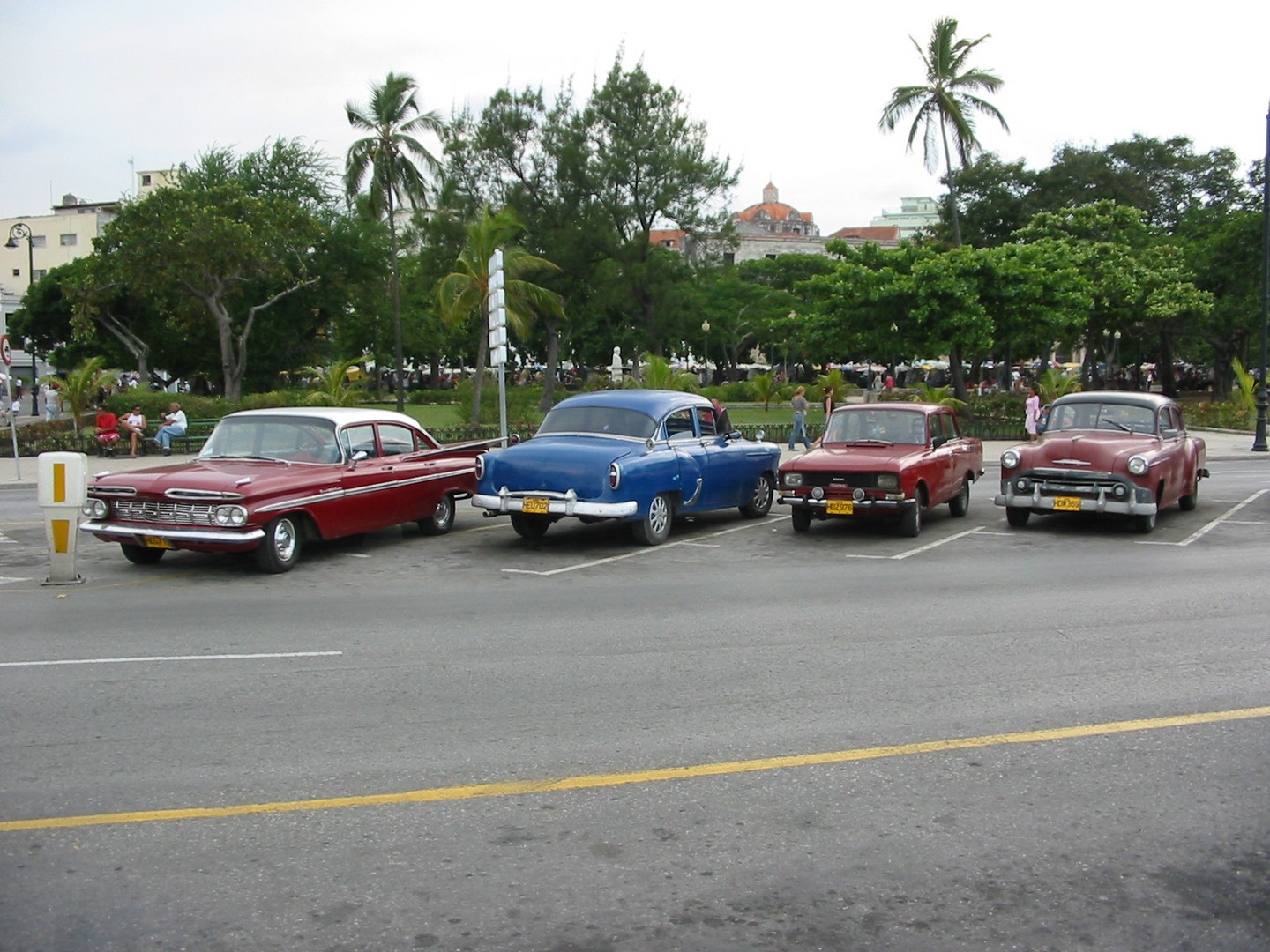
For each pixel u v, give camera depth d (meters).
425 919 3.79
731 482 14.04
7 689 6.59
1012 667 7.12
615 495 11.77
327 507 11.42
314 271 46.97
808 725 5.91
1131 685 6.70
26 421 36.34
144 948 3.60
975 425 30.69
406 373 84.81
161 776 5.14
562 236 41.22
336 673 6.96
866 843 4.41
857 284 31.39
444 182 41.00
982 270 30.31
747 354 95.62
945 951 3.60
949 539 13.09
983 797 4.89
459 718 6.02
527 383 73.12
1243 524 14.30
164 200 38.44
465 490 13.84
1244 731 5.80
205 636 8.03
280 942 3.64
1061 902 3.93
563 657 7.41
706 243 43.41
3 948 3.60
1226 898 3.95
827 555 11.99
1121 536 13.34
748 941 3.66
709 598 9.59
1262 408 26.88
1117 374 64.62
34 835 4.49
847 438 14.10
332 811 4.73
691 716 6.07
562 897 3.95
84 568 11.33
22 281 85.38
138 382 47.00
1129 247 42.28
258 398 32.41
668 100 41.53
